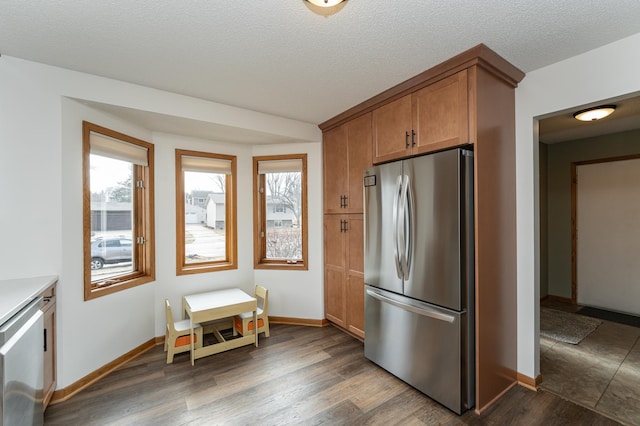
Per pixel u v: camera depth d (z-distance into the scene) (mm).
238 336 3252
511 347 2242
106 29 1699
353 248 3064
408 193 2225
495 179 2098
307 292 3582
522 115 2266
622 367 2541
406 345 2264
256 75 2273
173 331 2668
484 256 2004
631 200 3848
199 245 3428
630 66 1802
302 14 1574
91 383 2314
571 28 1707
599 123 3502
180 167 3201
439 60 2057
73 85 2182
